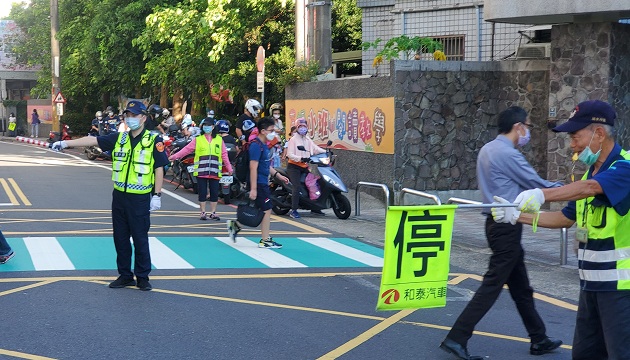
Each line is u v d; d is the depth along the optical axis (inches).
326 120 748.0
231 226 453.4
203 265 389.1
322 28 814.5
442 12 801.6
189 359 244.1
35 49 1926.7
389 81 631.2
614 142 183.9
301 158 569.6
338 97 721.6
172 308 305.0
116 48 1213.7
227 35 918.4
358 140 687.1
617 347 176.6
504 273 242.8
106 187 744.3
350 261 412.8
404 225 220.1
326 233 510.6
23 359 239.6
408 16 835.4
